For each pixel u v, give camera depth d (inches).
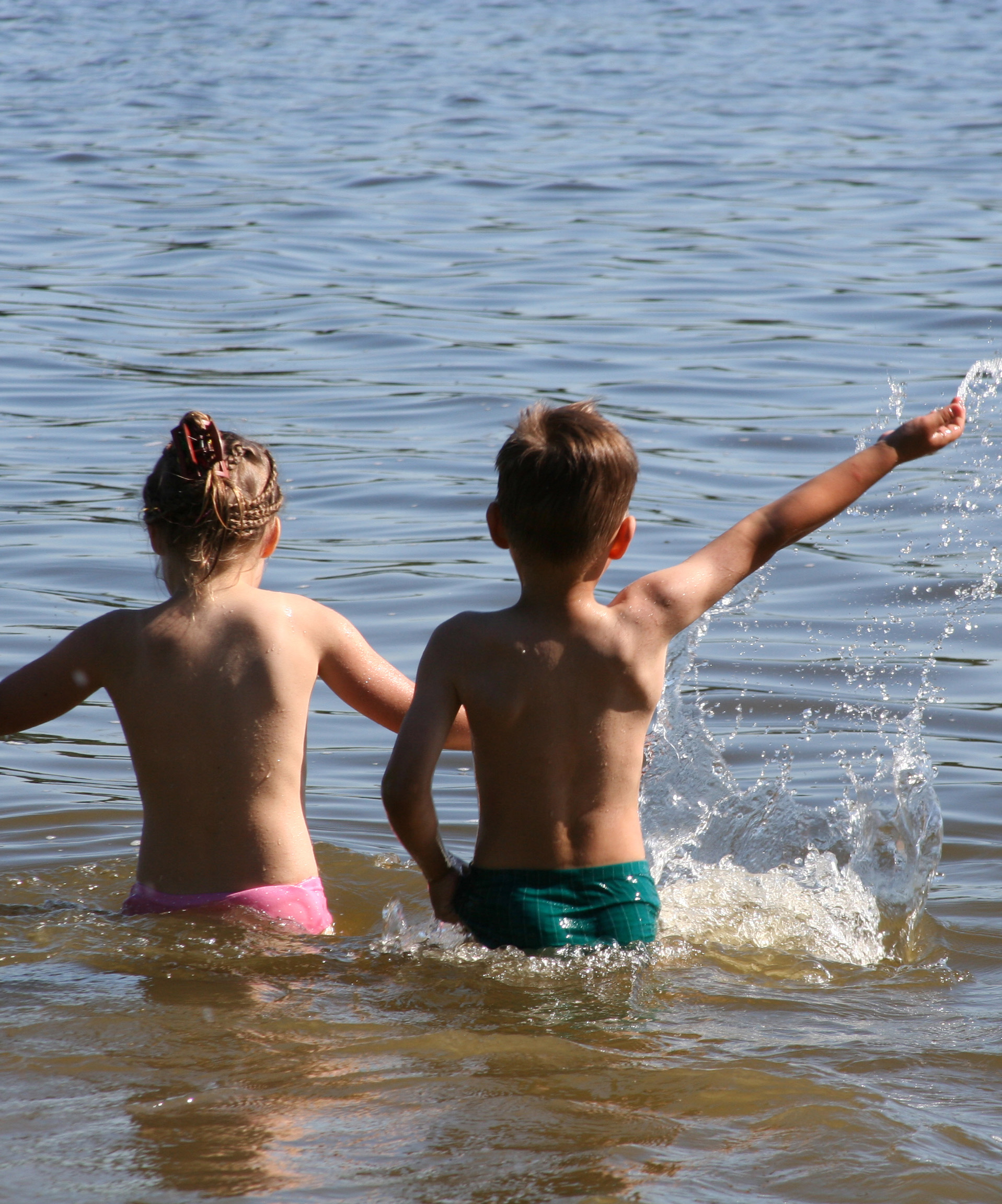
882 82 4178.2
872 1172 298.5
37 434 1237.1
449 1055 356.2
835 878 524.1
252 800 478.3
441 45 5172.2
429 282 1857.8
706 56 4889.3
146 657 485.4
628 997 406.6
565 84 4156.0
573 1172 297.0
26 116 3368.6
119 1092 333.4
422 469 1152.2
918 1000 414.3
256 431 1251.8
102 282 1835.6
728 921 480.7
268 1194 287.6
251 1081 339.6
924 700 741.9
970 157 2819.9
